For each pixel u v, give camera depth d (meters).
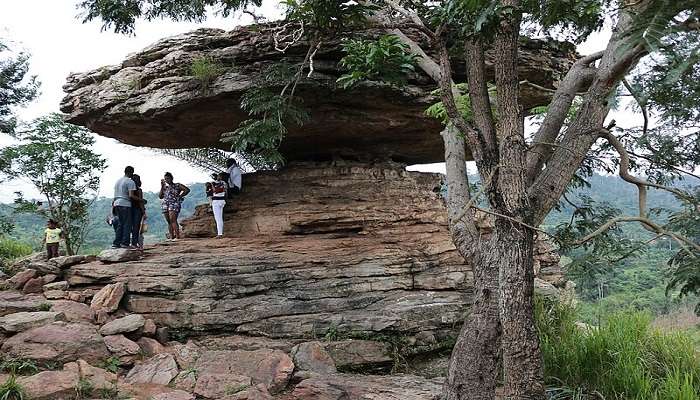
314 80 9.55
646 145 4.57
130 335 7.77
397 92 9.81
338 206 11.05
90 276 8.87
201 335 8.22
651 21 2.79
